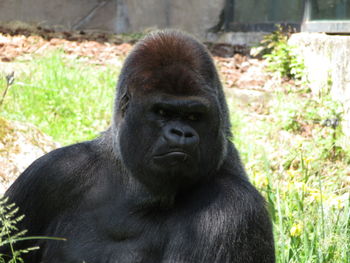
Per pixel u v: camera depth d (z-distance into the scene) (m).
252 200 12.99
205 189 13.10
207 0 53.12
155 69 12.52
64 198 14.11
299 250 18.12
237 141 30.48
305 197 21.72
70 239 13.63
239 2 52.69
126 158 12.98
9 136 21.02
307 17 47.72
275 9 50.34
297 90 39.59
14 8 55.25
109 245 13.28
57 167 14.27
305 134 33.44
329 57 38.47
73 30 56.41
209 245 12.48
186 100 12.15
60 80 36.09
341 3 45.47
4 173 19.86
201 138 12.49
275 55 43.59
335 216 19.73
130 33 56.12
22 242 14.20
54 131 30.45
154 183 12.70
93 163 14.23
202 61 12.86
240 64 45.69
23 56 41.94
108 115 33.22
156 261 12.95
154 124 12.41
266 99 37.53
